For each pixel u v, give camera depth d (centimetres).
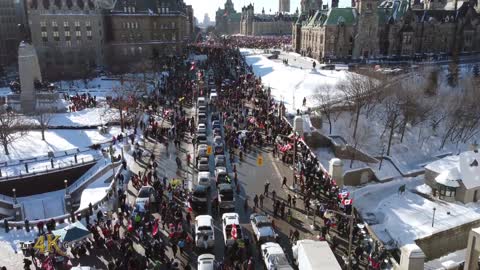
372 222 4872
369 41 13200
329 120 7400
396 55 13662
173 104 8475
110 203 4431
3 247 3628
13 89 9688
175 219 3872
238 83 9975
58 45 13238
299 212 4275
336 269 2752
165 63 13362
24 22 17138
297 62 13525
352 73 9175
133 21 14750
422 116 7794
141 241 3634
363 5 12962
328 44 13238
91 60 13162
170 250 3556
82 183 5406
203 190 4322
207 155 5569
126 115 7494
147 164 5503
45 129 7162
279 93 9144
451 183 5241
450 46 14375
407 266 3312
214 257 3241
